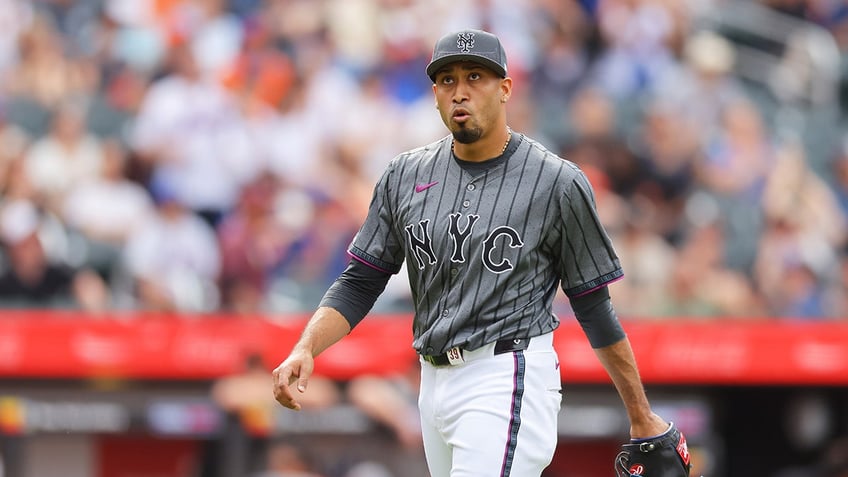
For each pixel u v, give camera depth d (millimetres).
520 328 14953
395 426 31859
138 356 31500
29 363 31219
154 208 37938
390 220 15797
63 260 35969
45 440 33938
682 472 15805
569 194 14852
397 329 31984
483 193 15023
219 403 31922
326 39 43219
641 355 31844
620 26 44625
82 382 32875
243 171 39219
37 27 42000
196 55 41781
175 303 35719
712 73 43594
